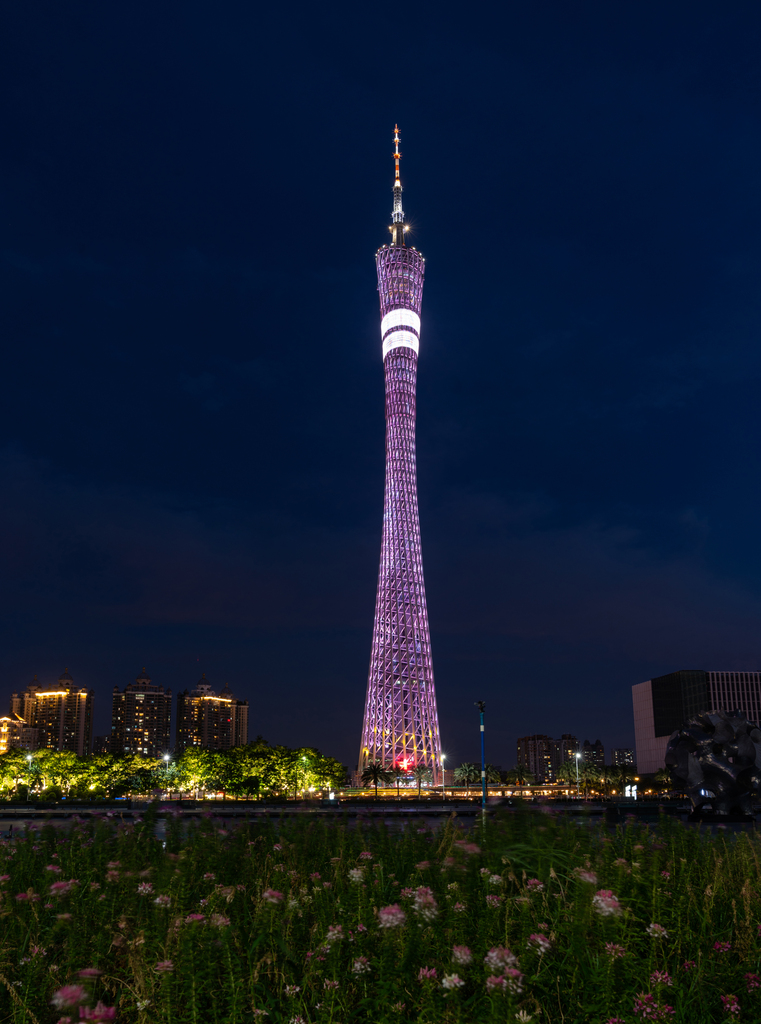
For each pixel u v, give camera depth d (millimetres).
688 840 12711
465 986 7281
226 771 159375
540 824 12266
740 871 11305
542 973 7465
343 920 8742
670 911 8984
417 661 199250
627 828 13703
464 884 9359
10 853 13648
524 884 9922
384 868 11445
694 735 51969
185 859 10547
